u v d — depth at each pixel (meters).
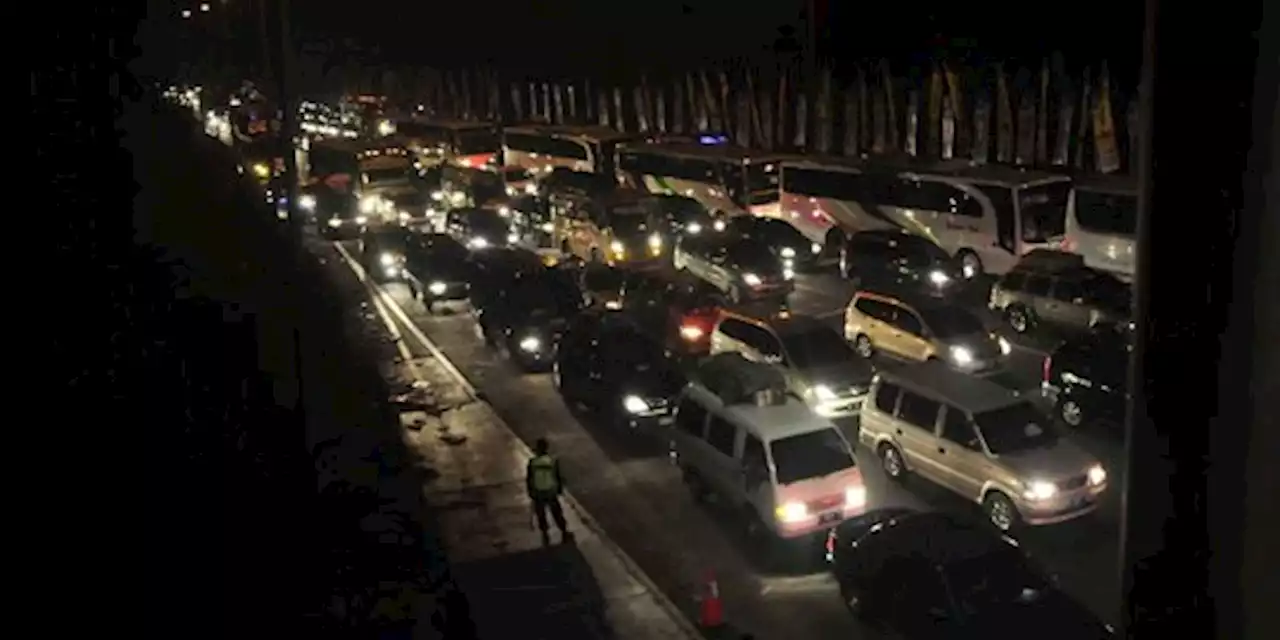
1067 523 15.53
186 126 19.11
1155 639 3.37
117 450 7.61
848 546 13.56
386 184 44.38
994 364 22.03
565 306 25.38
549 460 15.66
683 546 15.77
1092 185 27.58
